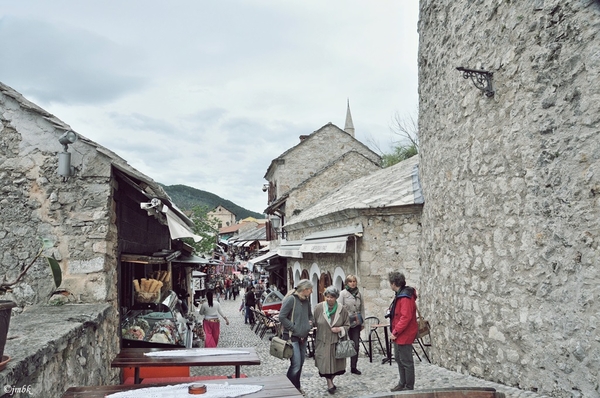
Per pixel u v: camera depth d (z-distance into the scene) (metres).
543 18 4.56
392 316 6.25
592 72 3.93
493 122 5.64
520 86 5.00
